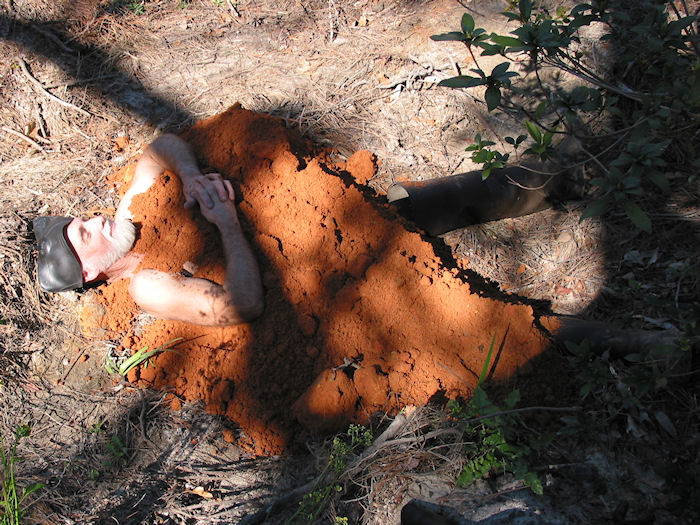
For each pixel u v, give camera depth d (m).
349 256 1.83
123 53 2.63
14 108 2.44
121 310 1.90
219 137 2.09
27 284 1.94
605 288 1.85
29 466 1.65
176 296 1.77
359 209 1.89
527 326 1.69
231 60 2.61
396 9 2.72
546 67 2.24
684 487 1.39
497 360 1.69
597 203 1.45
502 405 1.64
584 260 1.93
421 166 2.19
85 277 1.86
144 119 2.42
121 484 1.63
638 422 1.55
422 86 2.39
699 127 1.98
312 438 1.68
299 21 2.76
